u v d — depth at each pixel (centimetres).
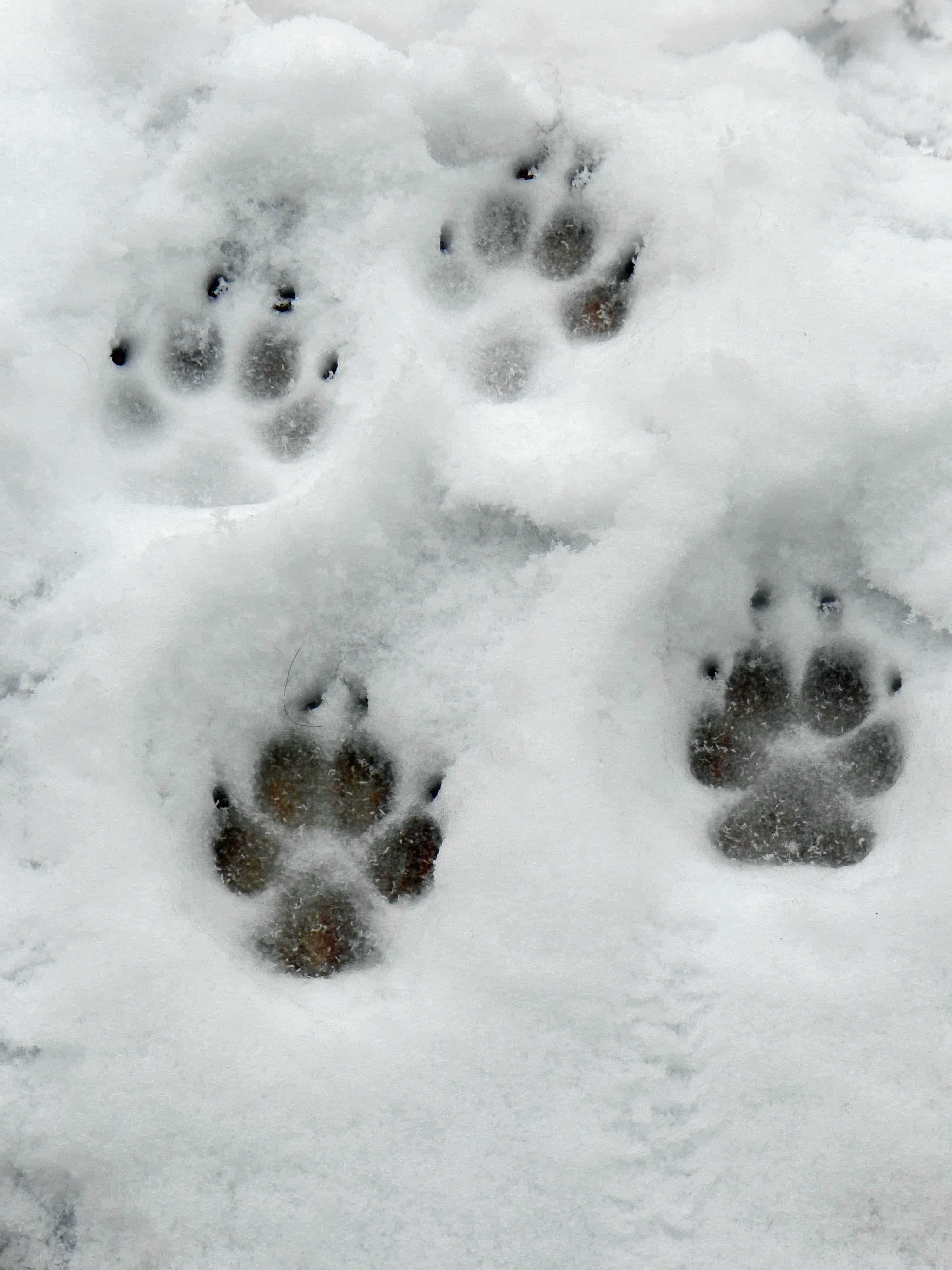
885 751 116
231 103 119
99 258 118
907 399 115
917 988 112
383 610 116
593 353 118
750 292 116
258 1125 112
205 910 114
